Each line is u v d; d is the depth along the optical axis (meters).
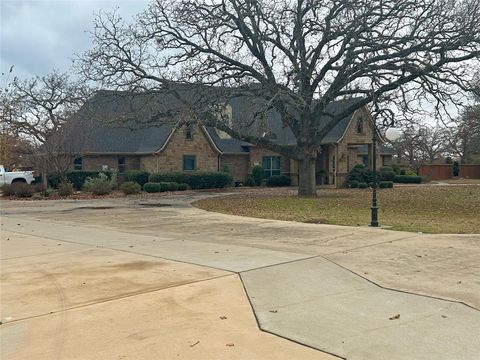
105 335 5.46
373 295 6.98
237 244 11.34
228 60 24.84
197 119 23.45
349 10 22.45
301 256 9.65
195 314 6.16
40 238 12.62
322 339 5.29
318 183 39.50
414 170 53.69
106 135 36.62
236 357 4.83
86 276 8.17
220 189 34.78
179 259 9.50
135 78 24.92
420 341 5.22
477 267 8.62
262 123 22.56
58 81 42.34
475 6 20.89
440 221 15.69
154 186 31.31
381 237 12.05
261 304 6.57
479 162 57.62
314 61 24.05
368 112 25.34
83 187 31.38
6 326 5.79
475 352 4.92
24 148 39.09
